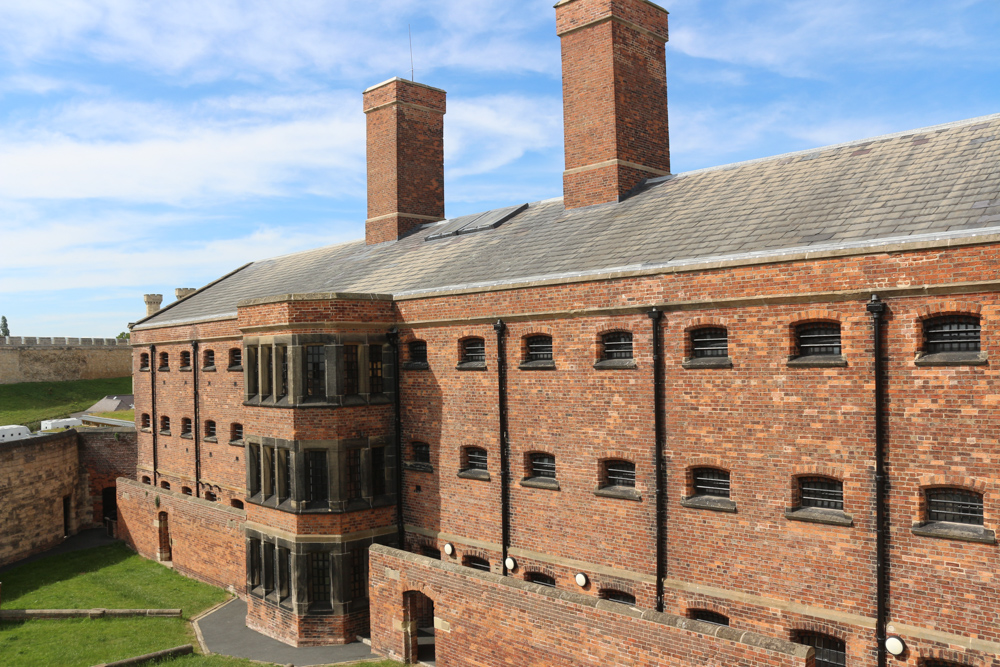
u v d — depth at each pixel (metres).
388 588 17.52
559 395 16.89
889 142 16.80
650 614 12.59
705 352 14.77
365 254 28.59
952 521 12.00
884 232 12.91
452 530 19.30
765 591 13.79
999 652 11.29
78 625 20.83
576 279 16.28
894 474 12.30
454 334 19.09
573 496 16.67
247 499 21.08
